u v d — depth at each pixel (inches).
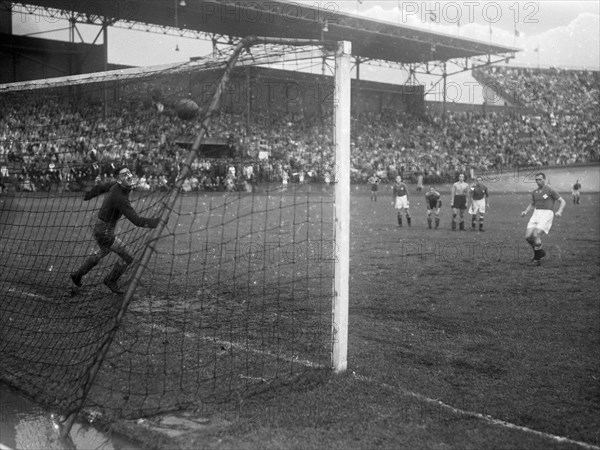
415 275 413.1
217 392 190.2
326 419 170.2
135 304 310.0
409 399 186.4
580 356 235.3
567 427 169.3
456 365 223.5
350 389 194.1
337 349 210.5
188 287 356.8
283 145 1475.1
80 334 256.4
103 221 324.2
